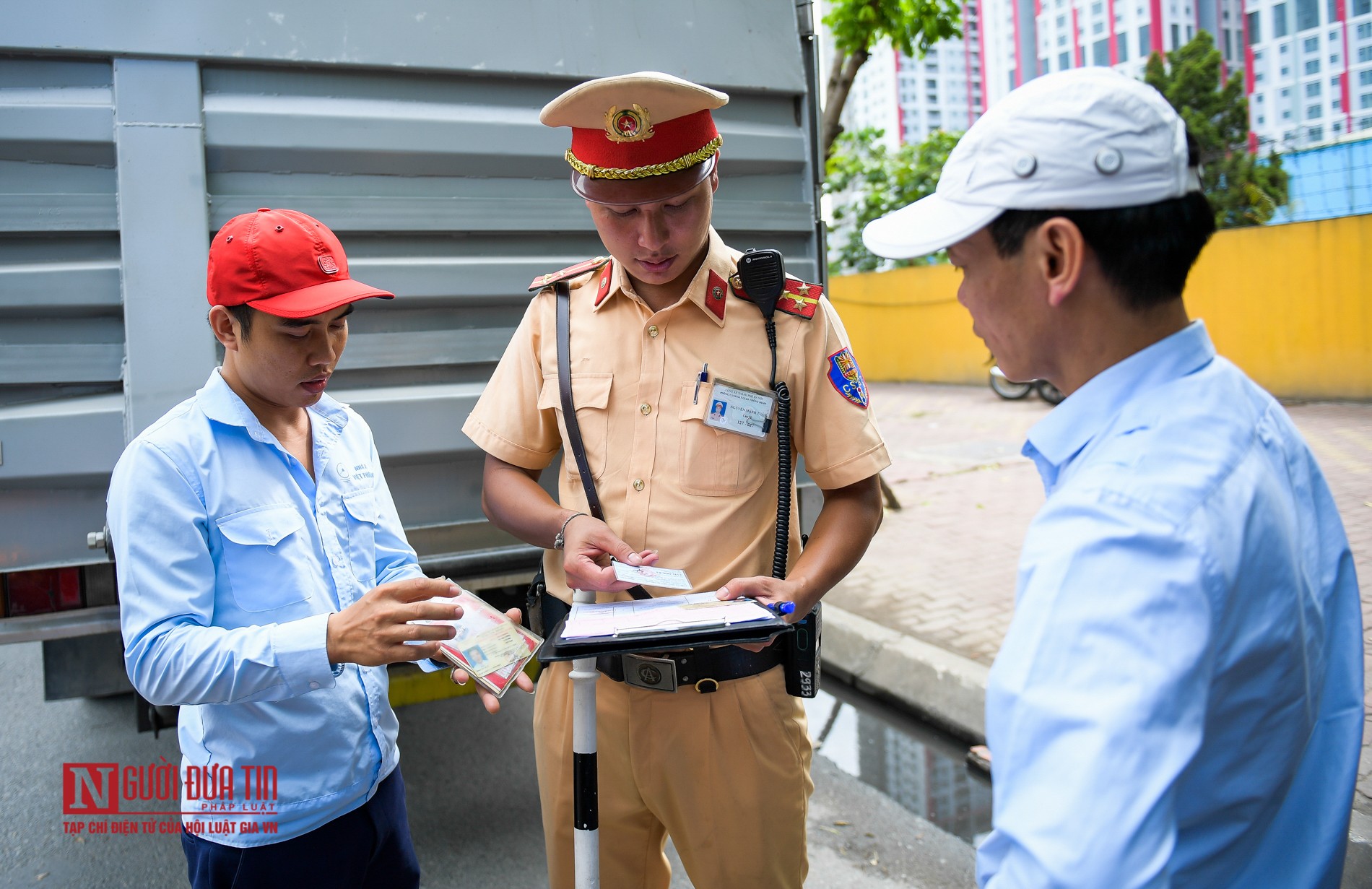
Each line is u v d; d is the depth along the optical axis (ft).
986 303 2.77
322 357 4.30
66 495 6.42
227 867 4.30
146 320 6.36
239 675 3.79
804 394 5.01
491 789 9.49
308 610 4.30
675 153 4.45
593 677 4.30
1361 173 29.84
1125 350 2.61
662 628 3.81
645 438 4.92
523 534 5.16
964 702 10.77
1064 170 2.46
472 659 4.40
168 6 6.30
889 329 45.98
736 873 5.05
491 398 5.48
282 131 6.63
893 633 12.73
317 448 4.70
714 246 5.10
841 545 4.91
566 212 7.45
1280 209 31.40
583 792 4.36
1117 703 2.09
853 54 18.29
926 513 19.48
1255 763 2.44
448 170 7.13
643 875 5.41
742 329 4.95
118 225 6.36
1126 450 2.43
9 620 6.63
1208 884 2.48
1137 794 2.02
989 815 8.86
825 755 10.22
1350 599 2.80
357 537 4.76
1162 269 2.51
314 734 4.30
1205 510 2.25
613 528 4.98
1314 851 2.69
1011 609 13.58
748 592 4.38
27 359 6.31
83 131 6.23
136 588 3.91
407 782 9.65
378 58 6.79
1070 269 2.52
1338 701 2.77
